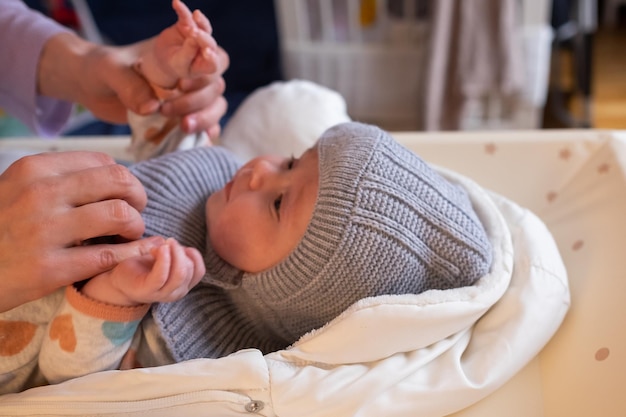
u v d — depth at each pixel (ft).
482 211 2.64
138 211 2.16
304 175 2.45
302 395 2.07
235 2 6.64
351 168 2.32
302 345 2.20
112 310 2.05
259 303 2.50
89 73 2.90
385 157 2.36
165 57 2.56
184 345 2.35
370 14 5.88
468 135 3.31
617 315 2.32
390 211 2.28
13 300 1.95
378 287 2.32
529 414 2.30
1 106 3.41
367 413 2.08
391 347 2.20
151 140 3.04
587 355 2.31
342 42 6.01
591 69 6.70
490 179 3.25
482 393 2.21
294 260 2.34
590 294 2.50
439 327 2.22
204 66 2.46
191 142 3.06
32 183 1.95
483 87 5.49
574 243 2.81
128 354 2.25
